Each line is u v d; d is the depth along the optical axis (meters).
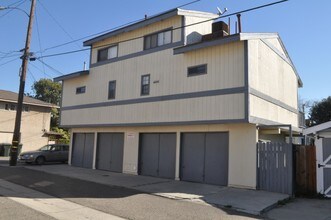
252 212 9.61
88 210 9.10
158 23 17.39
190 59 15.45
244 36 13.59
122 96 18.62
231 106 13.74
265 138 16.17
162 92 16.47
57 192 11.87
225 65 14.17
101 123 19.70
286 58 18.98
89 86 21.11
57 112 46.25
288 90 19.20
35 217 7.96
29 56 22.00
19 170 18.61
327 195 12.45
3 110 33.09
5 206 9.05
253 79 13.98
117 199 10.85
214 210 9.70
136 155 18.20
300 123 22.75
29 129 34.81
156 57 17.09
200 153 15.49
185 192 12.54
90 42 21.12
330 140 12.66
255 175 13.54
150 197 11.45
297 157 13.14
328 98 42.06
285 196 12.11
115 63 19.47
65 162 25.00
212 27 16.78
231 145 14.37
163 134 17.19
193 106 15.01
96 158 20.91
